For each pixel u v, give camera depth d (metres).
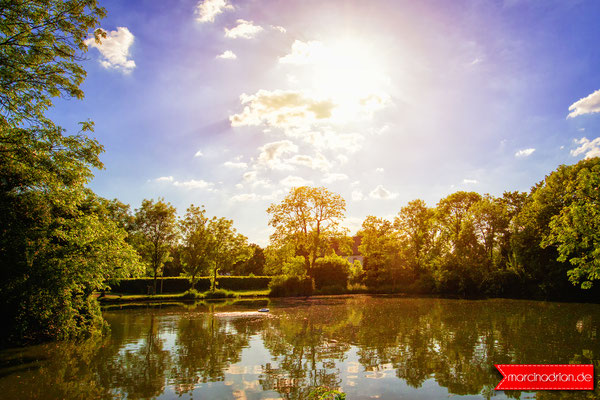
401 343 16.02
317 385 10.36
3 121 14.36
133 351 14.80
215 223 49.19
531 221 42.53
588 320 23.19
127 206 45.81
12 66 14.32
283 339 17.11
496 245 50.44
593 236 20.39
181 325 21.61
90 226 17.78
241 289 56.91
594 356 13.50
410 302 36.94
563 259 21.77
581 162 38.22
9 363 12.99
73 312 18.03
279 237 51.16
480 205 50.88
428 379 10.88
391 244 53.06
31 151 14.48
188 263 46.97
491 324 21.50
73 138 15.86
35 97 15.01
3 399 9.45
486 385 10.34
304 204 51.66
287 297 44.69
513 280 42.81
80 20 15.25
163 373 11.61
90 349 15.21
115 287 50.03
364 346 15.46
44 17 14.56
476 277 44.88
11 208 14.44
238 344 16.03
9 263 14.91
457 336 17.62
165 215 45.72
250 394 9.66
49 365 12.67
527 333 18.42
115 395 9.65
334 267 52.84
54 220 15.84
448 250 52.78
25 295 15.56
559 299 38.44
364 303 35.88
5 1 13.78
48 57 15.13
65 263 16.36
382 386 10.26
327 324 21.75
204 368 12.19
